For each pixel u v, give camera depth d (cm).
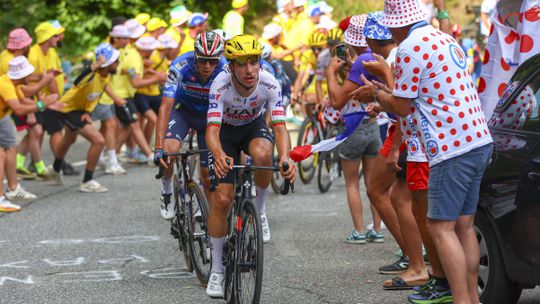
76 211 2194
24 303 1369
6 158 2345
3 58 2411
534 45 1503
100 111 2820
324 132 2517
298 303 1337
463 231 1158
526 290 1392
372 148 1752
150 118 3105
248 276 1225
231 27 3141
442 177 1110
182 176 1514
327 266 1577
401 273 1497
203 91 1540
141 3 5206
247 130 1371
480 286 1224
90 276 1536
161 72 3028
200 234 1416
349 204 1775
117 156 3192
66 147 2606
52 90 2670
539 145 1155
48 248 1770
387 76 1263
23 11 5019
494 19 1598
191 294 1405
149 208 2222
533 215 1133
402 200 1410
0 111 2248
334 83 1570
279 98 1298
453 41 1124
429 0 2766
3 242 1838
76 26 5103
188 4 5319
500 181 1185
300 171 2545
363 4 5253
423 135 1120
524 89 1237
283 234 1875
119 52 2698
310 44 2478
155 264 1622
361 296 1372
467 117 1102
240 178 1309
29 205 2288
